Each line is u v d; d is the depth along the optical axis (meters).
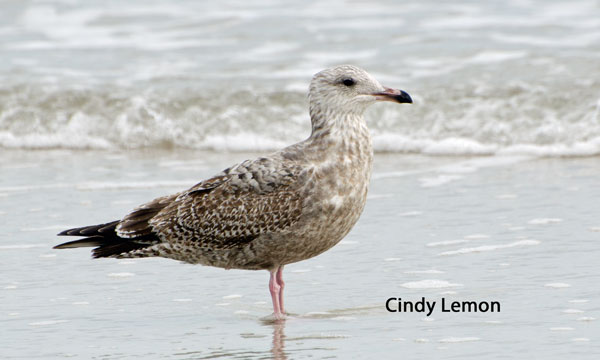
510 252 12.66
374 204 15.75
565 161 18.77
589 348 9.17
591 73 22.55
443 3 30.41
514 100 21.31
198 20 30.03
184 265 12.81
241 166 10.69
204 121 22.08
